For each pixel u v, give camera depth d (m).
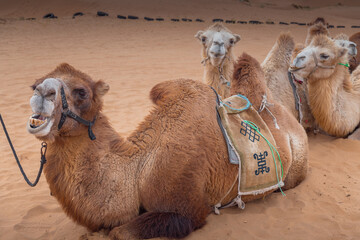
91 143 3.57
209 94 4.18
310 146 6.76
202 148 3.85
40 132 3.15
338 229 4.23
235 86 4.76
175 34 26.53
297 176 5.05
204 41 6.71
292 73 6.80
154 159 3.73
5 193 5.20
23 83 12.34
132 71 14.62
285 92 6.64
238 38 6.66
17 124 8.40
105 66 15.57
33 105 3.14
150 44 22.45
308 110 7.19
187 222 3.76
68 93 3.41
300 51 6.84
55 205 4.83
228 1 51.22
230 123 4.16
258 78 4.67
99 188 3.51
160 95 4.09
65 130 3.43
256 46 22.00
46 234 4.16
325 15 46.38
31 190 5.29
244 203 4.51
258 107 4.61
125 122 8.48
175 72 14.53
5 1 37.22
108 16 32.53
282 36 6.81
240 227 4.18
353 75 7.99
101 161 3.57
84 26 28.06
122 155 3.68
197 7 41.47
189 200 3.75
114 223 3.66
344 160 6.14
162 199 3.72
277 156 4.38
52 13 34.44
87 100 3.51
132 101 10.35
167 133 3.80
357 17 47.34
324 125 6.73
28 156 6.60
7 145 7.14
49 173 3.58
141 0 39.66
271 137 4.40
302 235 4.11
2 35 23.83
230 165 4.05
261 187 4.27
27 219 4.48
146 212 3.74
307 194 4.97
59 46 20.70
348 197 4.93
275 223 4.32
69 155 3.51
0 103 10.06
